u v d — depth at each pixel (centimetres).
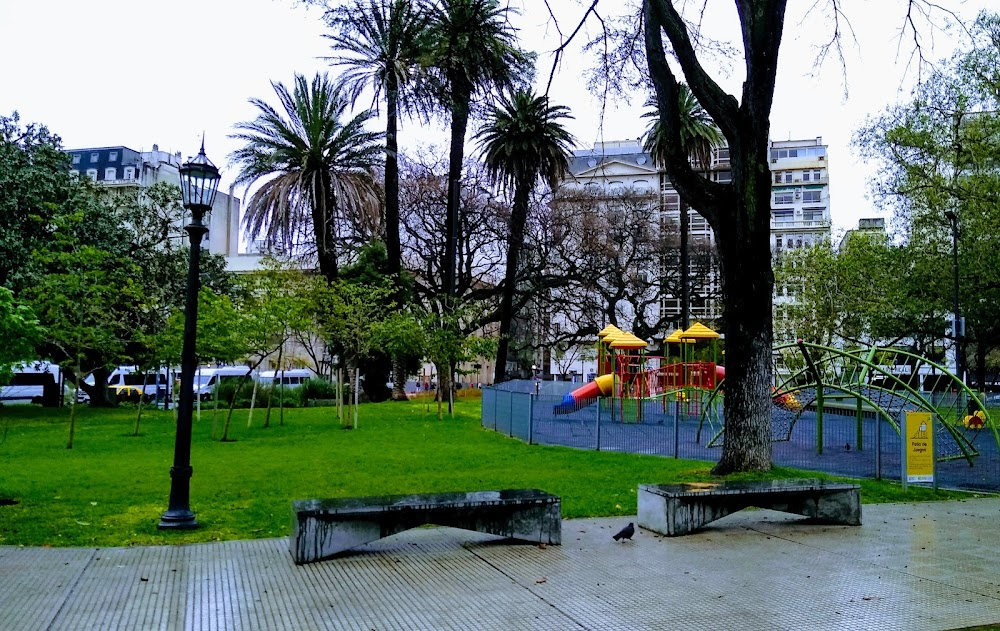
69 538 806
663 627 545
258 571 681
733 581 668
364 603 593
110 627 531
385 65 3150
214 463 1463
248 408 3347
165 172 7706
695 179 1272
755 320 1259
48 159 3188
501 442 1912
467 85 2158
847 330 4331
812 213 9544
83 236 3136
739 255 1250
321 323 2533
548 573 688
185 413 884
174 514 861
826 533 873
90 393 3738
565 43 1376
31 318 1054
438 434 2117
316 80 3344
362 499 778
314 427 2327
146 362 2466
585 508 1009
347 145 3356
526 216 4125
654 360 5575
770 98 1224
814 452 1694
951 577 685
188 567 693
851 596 624
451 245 3612
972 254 3069
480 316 4378
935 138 2967
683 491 866
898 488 1222
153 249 3706
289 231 3319
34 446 1791
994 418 2230
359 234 4012
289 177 3262
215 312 2191
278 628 534
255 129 3341
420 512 750
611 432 1958
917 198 3142
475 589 634
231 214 7381
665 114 1282
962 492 1202
